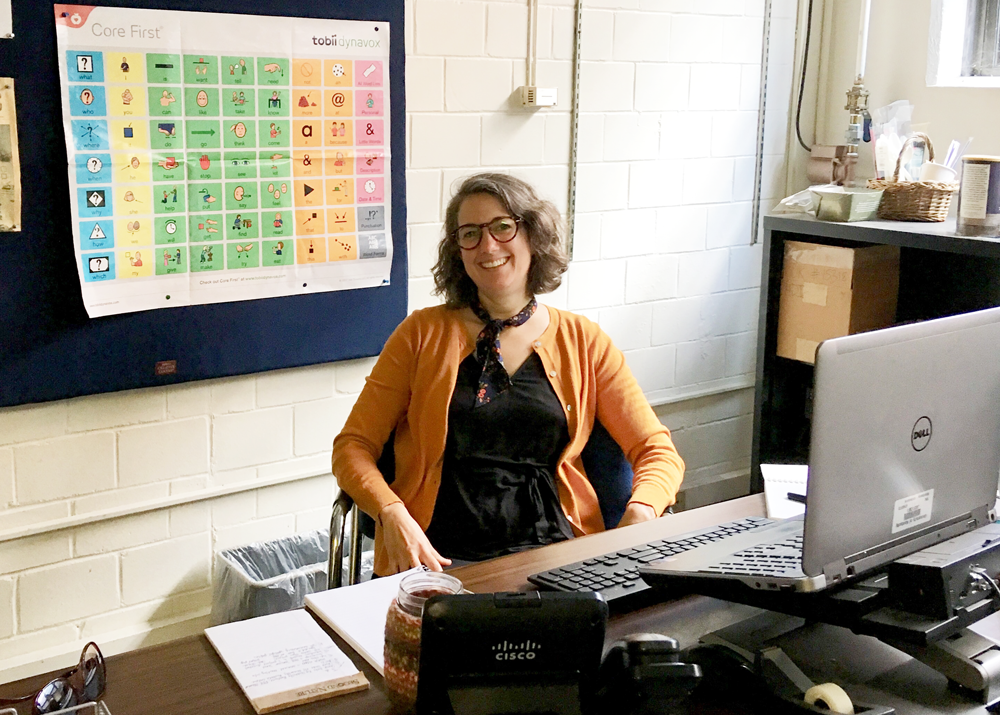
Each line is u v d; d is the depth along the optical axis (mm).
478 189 2078
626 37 3039
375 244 2662
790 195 3598
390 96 2613
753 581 1207
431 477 2057
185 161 2332
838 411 1120
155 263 2334
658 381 3400
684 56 3188
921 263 3090
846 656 1239
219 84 2344
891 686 1177
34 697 1118
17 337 2189
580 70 2965
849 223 2877
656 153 3199
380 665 1203
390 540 1864
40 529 2307
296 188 2508
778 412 3301
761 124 3434
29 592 2336
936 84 3188
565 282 3086
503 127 2857
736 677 1173
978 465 1347
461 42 2727
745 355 3627
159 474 2473
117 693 1141
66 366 2260
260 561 2635
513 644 1041
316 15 2451
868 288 2973
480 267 2062
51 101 2145
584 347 2164
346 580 2604
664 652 1093
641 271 3260
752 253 3551
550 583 1422
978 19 3129
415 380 2102
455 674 1044
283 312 2547
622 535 1670
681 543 1569
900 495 1227
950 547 1241
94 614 2441
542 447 2094
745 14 3299
